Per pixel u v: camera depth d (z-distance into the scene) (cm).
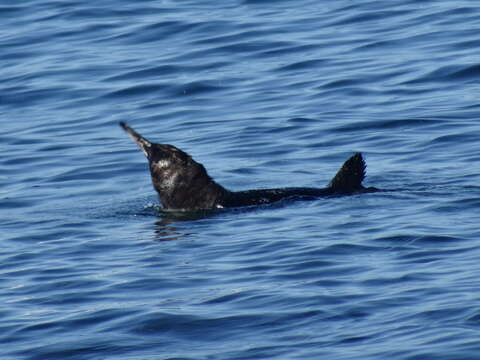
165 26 7831
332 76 6650
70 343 3148
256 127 5956
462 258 3594
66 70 7150
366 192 4606
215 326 3188
